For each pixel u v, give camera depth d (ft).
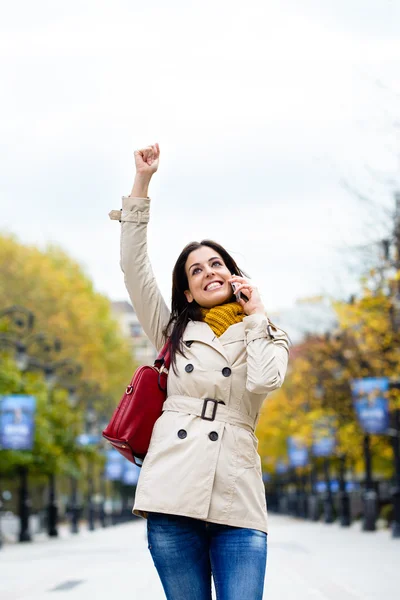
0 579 64.28
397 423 116.88
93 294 284.20
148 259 20.10
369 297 113.29
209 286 19.49
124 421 18.37
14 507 233.96
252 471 18.07
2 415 124.67
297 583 55.67
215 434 17.93
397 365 120.57
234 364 18.39
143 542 130.21
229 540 17.61
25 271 233.14
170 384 18.60
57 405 167.84
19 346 128.47
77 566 77.66
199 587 17.74
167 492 17.60
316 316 171.42
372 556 81.92
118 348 286.87
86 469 254.88
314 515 220.84
